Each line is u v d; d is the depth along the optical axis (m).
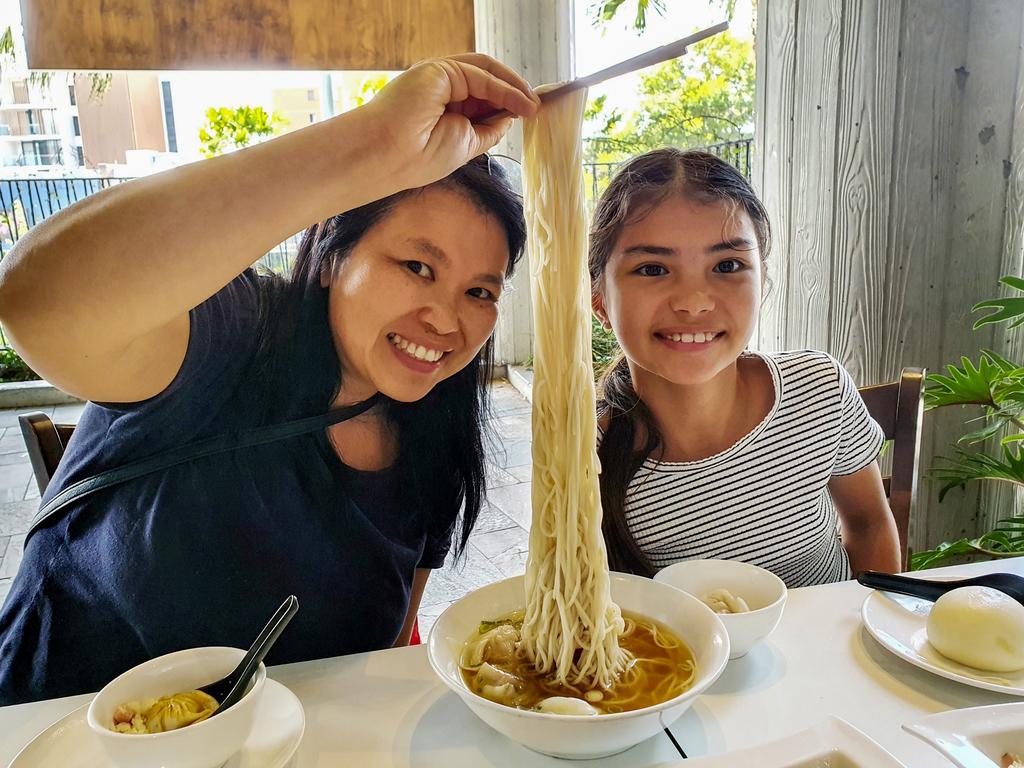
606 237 1.19
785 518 1.28
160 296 0.71
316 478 1.03
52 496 1.04
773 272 2.14
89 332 0.71
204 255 0.70
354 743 0.77
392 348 0.98
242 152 0.74
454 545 1.29
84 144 5.59
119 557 0.97
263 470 1.00
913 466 1.38
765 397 1.29
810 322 2.01
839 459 1.31
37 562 1.02
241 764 0.71
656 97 3.48
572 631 0.75
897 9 1.70
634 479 1.27
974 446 1.94
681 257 1.11
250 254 0.74
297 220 0.74
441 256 0.94
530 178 0.75
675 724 0.79
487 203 0.96
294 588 1.02
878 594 1.00
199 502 0.97
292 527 1.02
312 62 3.79
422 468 1.13
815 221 1.95
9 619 1.03
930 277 1.88
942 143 1.80
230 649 0.80
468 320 0.99
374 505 1.10
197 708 0.72
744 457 1.25
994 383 1.57
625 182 1.16
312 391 1.01
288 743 0.73
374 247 0.94
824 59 1.84
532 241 0.76
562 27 4.71
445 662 0.76
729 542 1.28
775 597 0.96
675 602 0.85
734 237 1.11
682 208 1.10
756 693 0.83
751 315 1.15
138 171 5.66
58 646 0.99
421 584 1.27
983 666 0.83
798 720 0.79
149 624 0.98
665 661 0.80
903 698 0.82
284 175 0.72
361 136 0.73
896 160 1.79
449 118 0.78
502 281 1.02
